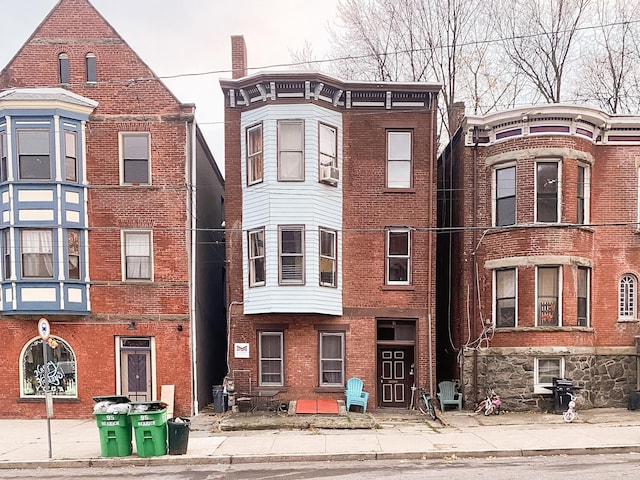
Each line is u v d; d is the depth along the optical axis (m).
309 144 15.32
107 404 10.67
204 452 10.52
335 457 10.20
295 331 15.70
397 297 16.08
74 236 15.27
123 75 15.67
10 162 14.65
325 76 15.30
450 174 18.22
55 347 15.28
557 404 14.41
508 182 15.89
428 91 16.00
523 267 15.28
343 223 16.16
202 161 17.64
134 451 10.80
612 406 15.47
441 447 10.61
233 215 16.12
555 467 9.32
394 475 8.92
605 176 16.08
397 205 16.23
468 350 15.80
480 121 16.06
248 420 13.44
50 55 15.59
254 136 15.93
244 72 17.03
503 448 10.43
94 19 15.70
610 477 8.59
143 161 15.77
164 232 15.62
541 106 15.11
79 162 15.29
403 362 16.34
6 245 14.86
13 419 14.98
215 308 19.17
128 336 15.42
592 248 15.84
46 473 9.66
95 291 15.38
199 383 16.22
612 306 15.84
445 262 18.48
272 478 8.94
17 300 14.69
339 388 15.61
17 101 14.59
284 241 15.30
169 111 15.68
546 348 14.88
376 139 16.28
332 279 15.88
